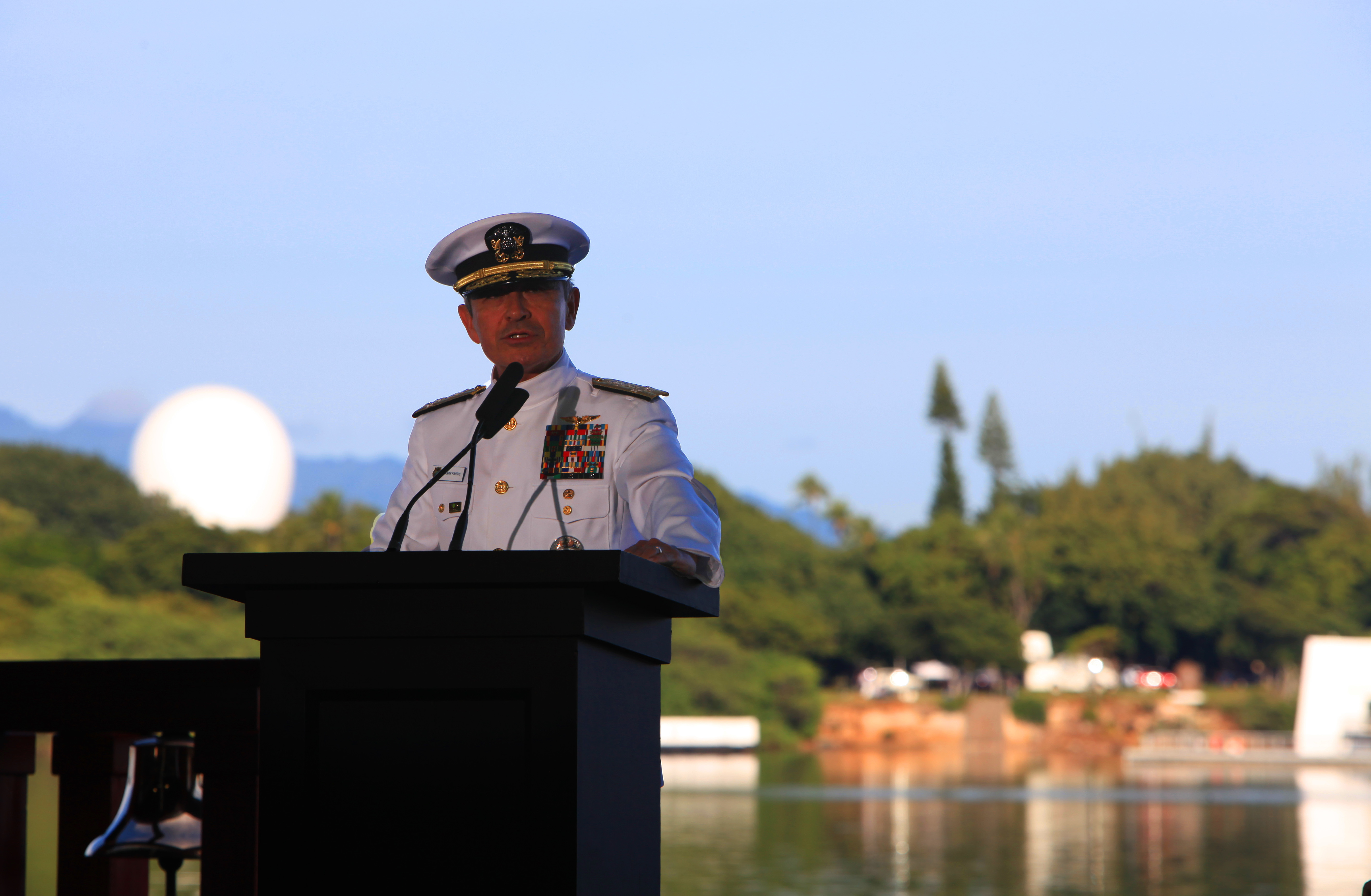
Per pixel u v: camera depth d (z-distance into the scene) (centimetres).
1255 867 6494
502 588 512
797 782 14525
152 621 18962
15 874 963
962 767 18900
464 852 511
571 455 752
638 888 587
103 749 977
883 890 5616
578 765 507
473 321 797
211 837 891
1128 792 12888
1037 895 5456
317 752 520
